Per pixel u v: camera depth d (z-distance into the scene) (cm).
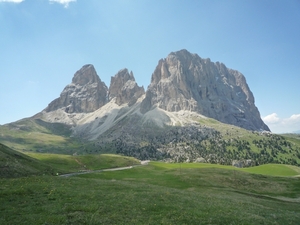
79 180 4884
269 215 3712
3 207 2653
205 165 19612
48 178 4719
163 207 3169
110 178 9275
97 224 2356
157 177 9331
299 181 9050
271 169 15662
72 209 2706
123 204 3098
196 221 2753
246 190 7831
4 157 7369
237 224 2847
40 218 2369
